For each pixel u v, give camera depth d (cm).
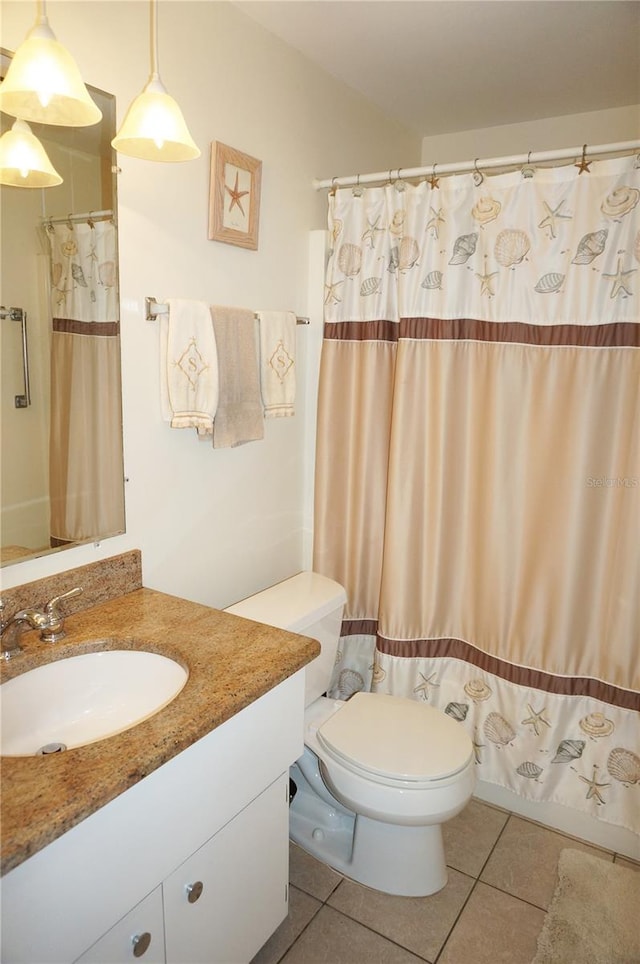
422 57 196
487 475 196
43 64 101
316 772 191
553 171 173
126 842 101
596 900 175
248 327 174
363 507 219
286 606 185
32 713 126
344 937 162
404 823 163
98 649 134
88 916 97
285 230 198
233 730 120
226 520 190
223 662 127
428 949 160
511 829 203
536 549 191
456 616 210
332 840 192
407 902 174
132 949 107
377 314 205
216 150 163
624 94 223
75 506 143
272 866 144
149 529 164
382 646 213
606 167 167
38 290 130
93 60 134
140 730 104
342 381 212
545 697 196
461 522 204
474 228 186
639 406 171
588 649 190
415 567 209
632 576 179
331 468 216
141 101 117
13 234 124
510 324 185
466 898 175
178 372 157
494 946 161
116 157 140
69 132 131
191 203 162
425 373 197
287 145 193
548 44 186
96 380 144
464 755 168
